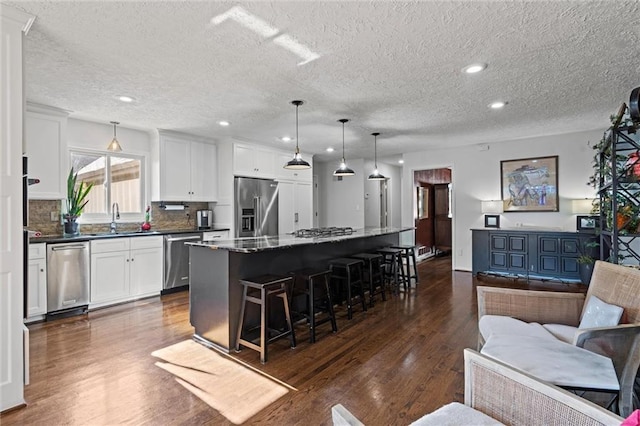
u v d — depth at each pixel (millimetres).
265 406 2002
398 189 9320
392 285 5102
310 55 2508
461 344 2891
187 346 2898
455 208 6320
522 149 5617
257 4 1880
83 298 3826
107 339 3039
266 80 2990
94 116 4152
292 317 3193
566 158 5258
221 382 2285
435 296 4488
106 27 2109
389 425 1819
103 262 4027
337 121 4406
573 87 3201
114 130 4609
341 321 3529
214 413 1934
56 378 2330
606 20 2053
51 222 4086
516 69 2781
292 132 5074
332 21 2055
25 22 1984
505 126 4750
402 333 3162
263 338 2613
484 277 5621
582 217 4777
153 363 2570
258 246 2906
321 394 2129
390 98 3488
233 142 5375
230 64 2656
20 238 1996
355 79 2975
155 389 2191
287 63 2643
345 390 2174
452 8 1924
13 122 1969
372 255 4297
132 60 2578
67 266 3703
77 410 1957
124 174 4844
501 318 2082
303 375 2379
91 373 2402
